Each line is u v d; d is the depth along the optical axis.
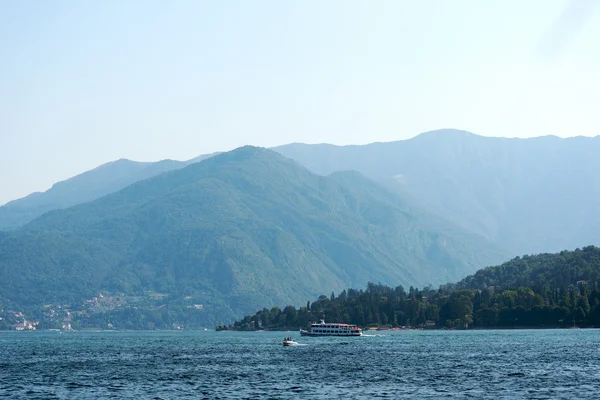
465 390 177.50
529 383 188.00
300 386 188.12
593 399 162.75
